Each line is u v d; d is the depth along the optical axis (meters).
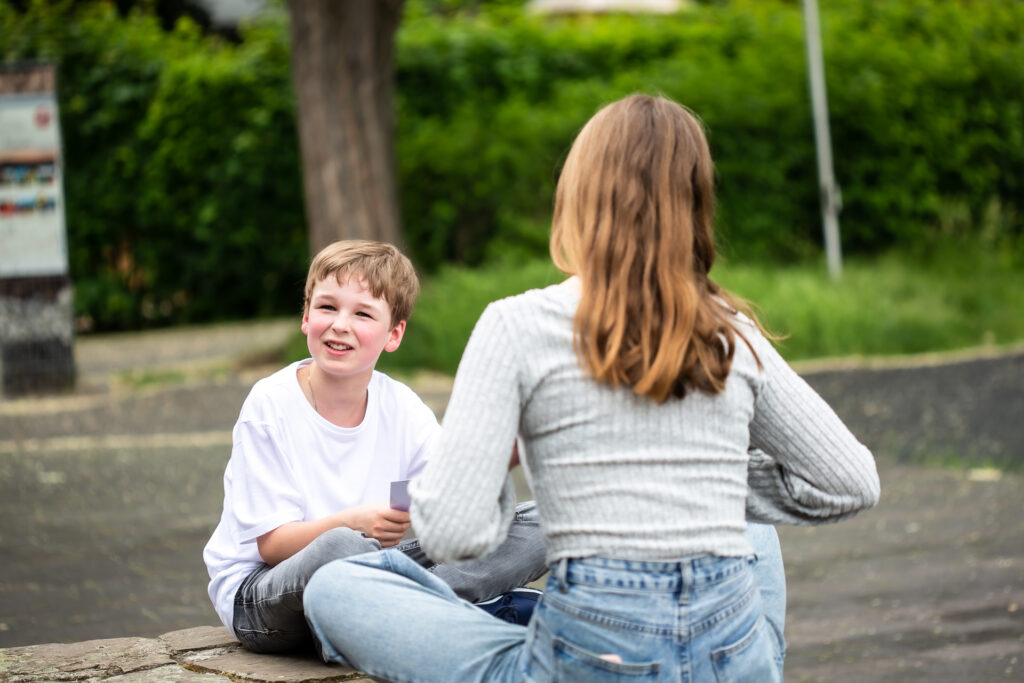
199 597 5.18
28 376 11.15
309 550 2.94
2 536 6.22
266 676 3.06
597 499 2.33
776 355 2.54
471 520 2.30
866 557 5.79
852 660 4.34
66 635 4.64
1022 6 18.89
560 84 16.89
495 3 17.95
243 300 17.33
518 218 15.88
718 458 2.38
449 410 2.38
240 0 22.02
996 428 8.80
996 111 17.89
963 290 14.69
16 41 16.50
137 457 8.27
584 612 2.31
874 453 8.23
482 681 2.55
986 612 4.86
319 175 12.50
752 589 2.42
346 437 3.23
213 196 16.69
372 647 2.62
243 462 3.14
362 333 3.10
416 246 16.28
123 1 21.14
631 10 19.55
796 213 17.00
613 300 2.35
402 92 16.59
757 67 16.84
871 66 17.12
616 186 2.41
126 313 17.03
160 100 16.38
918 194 17.36
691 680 2.30
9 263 11.15
